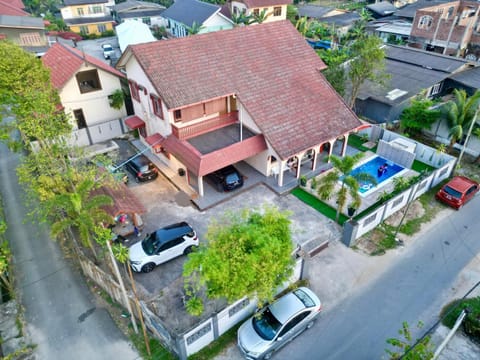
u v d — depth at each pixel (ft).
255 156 86.22
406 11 188.96
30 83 72.59
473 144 93.56
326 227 71.51
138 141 103.76
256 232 44.16
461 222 73.20
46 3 268.62
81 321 55.01
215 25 184.85
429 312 55.31
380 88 110.63
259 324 49.90
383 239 68.90
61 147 63.46
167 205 78.54
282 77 90.27
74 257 66.64
